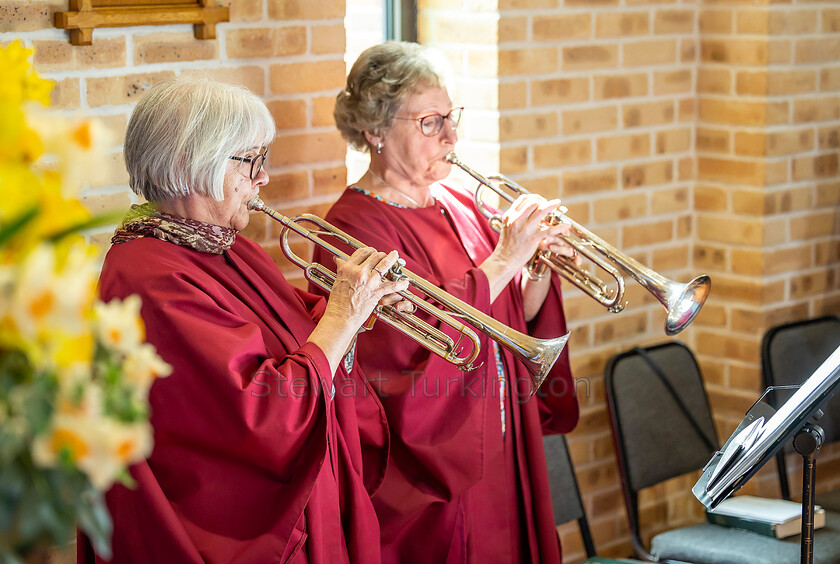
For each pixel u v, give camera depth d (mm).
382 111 2213
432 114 2219
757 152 3178
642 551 2869
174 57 2211
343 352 1812
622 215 3156
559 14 2871
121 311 969
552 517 2352
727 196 3270
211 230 1774
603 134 3055
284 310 1885
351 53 2867
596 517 3242
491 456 2227
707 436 3125
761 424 1876
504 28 2754
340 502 1915
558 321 2461
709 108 3266
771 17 3088
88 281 921
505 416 2293
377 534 1965
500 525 2254
